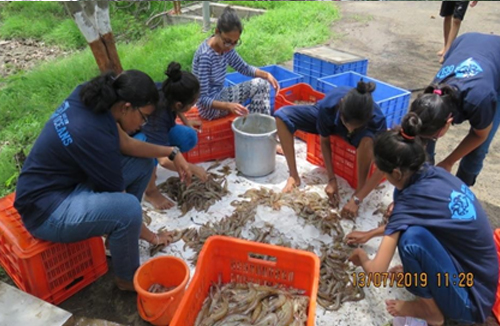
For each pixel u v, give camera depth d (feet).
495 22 29.58
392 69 22.09
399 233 8.04
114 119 8.48
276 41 24.75
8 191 12.70
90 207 8.23
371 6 35.37
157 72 19.94
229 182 13.03
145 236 10.21
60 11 32.35
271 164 13.28
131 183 10.31
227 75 16.52
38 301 8.48
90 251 9.52
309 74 18.75
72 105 8.33
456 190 7.93
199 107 13.71
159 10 32.68
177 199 12.25
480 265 8.03
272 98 15.65
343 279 9.51
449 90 9.26
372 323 8.66
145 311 8.43
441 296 7.95
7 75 22.79
